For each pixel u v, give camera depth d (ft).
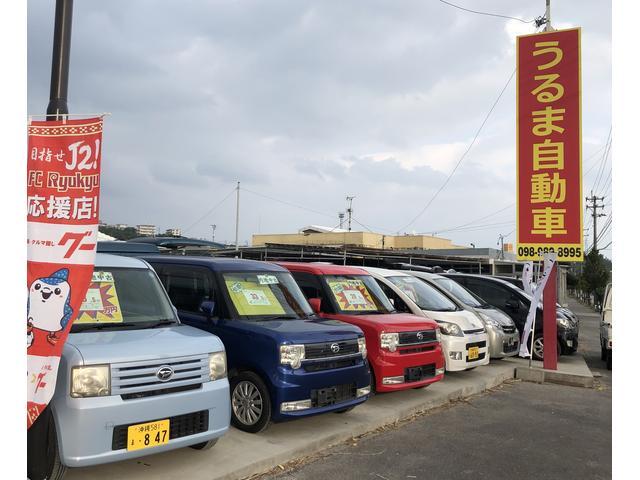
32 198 12.92
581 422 23.27
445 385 27.66
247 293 20.35
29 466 12.79
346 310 24.13
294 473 15.84
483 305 36.22
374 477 15.81
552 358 33.24
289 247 59.93
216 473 14.42
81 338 13.82
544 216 33.58
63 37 14.28
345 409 19.60
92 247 12.81
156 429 13.32
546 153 33.65
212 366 15.02
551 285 33.45
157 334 14.98
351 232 127.44
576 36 33.09
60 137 13.01
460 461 17.58
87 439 12.20
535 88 34.04
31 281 12.67
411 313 28.12
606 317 39.83
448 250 127.24
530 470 17.11
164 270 22.50
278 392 17.26
